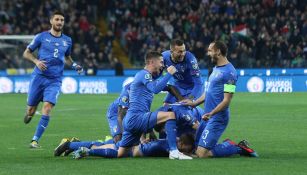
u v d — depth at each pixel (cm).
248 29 9356
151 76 2806
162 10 9900
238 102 6538
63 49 3562
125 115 2850
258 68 8969
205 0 9806
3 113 5559
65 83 8662
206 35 9194
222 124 2814
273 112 5422
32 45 3528
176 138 2836
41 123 3372
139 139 2842
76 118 5050
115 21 10062
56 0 9875
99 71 9206
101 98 7506
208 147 2806
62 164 2641
